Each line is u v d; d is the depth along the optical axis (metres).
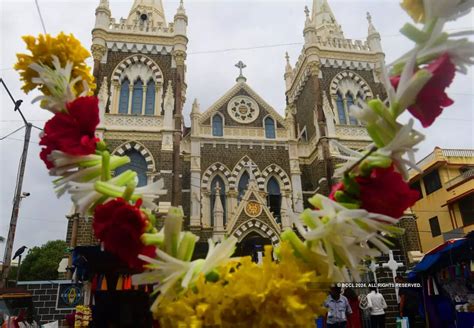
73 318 15.48
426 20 1.74
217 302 1.68
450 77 1.67
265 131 28.97
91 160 2.08
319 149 27.16
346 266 1.83
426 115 1.73
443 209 32.75
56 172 2.06
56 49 2.26
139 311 2.45
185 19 28.48
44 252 47.25
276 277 1.72
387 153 1.73
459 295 11.27
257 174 27.00
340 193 1.88
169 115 25.16
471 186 29.58
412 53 1.74
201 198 25.56
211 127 28.02
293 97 34.78
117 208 1.80
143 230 1.85
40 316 19.42
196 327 1.63
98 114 2.16
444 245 11.23
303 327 1.68
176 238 1.88
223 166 26.73
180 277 1.80
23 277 45.78
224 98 29.20
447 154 34.31
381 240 1.80
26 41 2.26
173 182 23.39
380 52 30.98
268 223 23.53
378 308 14.86
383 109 1.75
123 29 27.55
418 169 1.72
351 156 1.96
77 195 1.98
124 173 2.09
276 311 1.65
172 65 27.19
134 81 26.67
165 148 23.97
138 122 24.92
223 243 1.89
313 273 1.73
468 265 11.01
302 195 27.25
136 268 2.08
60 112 2.21
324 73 30.00
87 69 2.43
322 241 1.80
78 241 20.72
